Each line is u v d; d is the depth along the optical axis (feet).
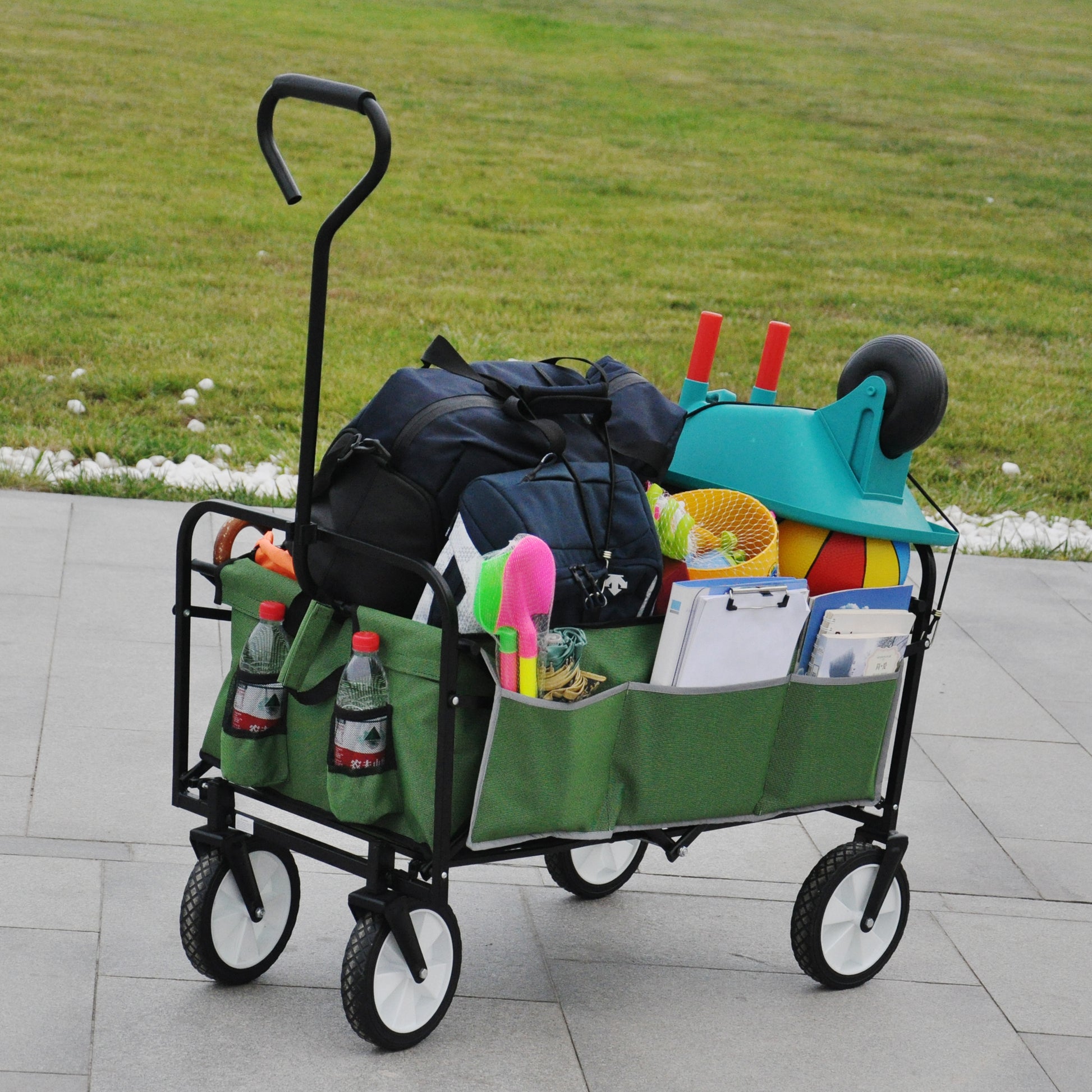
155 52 72.90
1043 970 12.26
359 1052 10.08
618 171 62.08
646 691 9.97
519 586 9.08
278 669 10.09
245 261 42.83
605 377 11.49
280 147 58.70
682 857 13.66
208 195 50.37
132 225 45.37
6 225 43.50
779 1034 10.89
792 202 59.72
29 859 12.16
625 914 12.55
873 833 11.67
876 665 11.04
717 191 60.44
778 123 74.43
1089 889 13.79
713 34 98.22
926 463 30.50
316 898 12.15
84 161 52.80
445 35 88.22
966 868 14.05
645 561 10.07
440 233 49.42
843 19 108.58
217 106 63.87
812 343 40.47
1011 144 74.23
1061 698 18.53
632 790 10.27
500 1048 10.32
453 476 9.84
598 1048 10.44
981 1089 10.44
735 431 12.13
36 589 18.28
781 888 13.23
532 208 54.54
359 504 9.94
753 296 45.55
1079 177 68.54
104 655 16.51
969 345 42.32
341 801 9.56
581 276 45.93
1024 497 28.86
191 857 12.52
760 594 10.19
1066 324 45.83
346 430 10.26
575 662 9.67
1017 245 56.34
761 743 10.68
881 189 63.52
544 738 9.52
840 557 11.58
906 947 12.45
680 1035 10.73
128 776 13.83
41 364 30.37
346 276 42.70
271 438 27.09
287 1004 10.58
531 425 10.16
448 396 10.12
